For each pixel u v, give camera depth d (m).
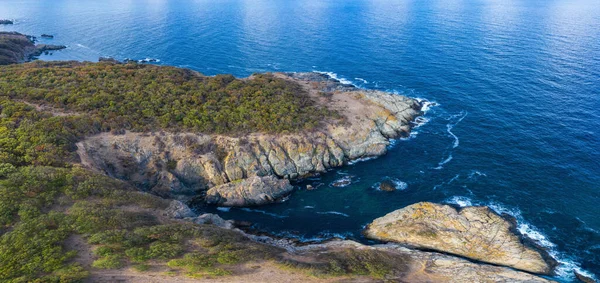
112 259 37.09
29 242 37.50
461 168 68.31
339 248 48.69
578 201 57.75
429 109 90.94
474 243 48.72
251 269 39.19
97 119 65.31
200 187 64.44
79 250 38.25
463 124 83.62
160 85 79.38
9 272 33.72
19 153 52.62
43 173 48.09
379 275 40.81
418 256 46.81
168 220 48.31
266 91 83.25
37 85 74.00
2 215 40.25
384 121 81.00
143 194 51.94
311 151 69.56
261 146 67.62
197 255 39.88
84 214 43.12
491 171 66.75
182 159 64.50
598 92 92.88
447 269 43.81
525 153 71.25
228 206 61.03
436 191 62.41
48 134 57.97
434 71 113.44
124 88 76.56
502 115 85.69
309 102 82.50
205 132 67.88
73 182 48.56
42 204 43.78
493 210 56.06
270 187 62.56
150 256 38.75
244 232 53.84
